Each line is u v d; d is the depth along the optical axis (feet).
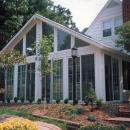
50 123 37.14
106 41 75.56
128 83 62.85
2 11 102.22
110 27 75.92
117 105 45.47
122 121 36.60
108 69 55.88
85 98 49.37
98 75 53.78
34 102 63.57
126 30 55.98
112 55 57.47
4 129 20.93
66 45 60.13
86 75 55.72
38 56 59.88
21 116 42.45
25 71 68.59
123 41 56.29
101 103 45.60
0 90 73.72
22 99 67.56
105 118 39.42
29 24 68.90
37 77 64.59
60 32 61.87
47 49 54.95
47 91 62.23
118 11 74.43
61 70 60.23
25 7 105.60
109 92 55.31
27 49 69.56
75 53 52.26
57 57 61.41
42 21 66.33
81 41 57.31
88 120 38.01
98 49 54.29
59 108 45.44
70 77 58.18
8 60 47.73
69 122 36.81
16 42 73.51
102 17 78.13
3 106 58.90
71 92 57.36
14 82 71.41
